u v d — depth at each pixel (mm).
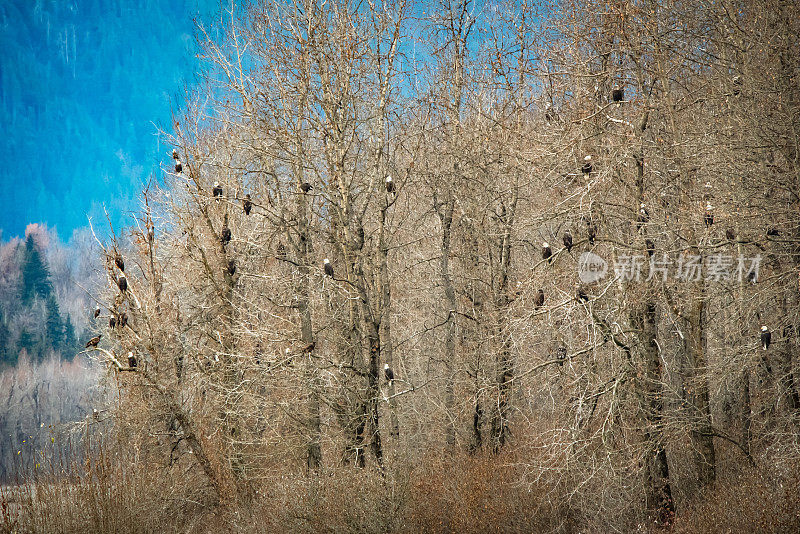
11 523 12914
